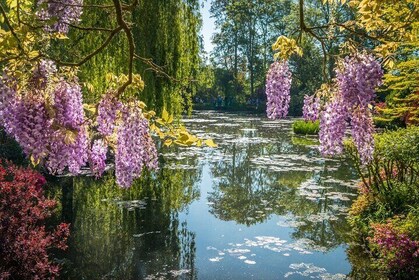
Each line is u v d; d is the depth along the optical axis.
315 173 14.78
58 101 2.78
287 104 3.91
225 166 16.22
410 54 9.66
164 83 8.90
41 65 2.77
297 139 23.45
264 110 46.31
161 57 8.80
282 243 8.59
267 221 9.99
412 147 8.62
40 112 2.70
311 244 8.51
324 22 38.00
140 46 8.21
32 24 2.56
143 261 7.68
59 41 6.36
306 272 7.25
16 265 5.58
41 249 5.81
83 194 11.78
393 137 9.20
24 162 12.85
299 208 10.91
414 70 10.27
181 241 8.67
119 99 3.21
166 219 10.05
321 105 3.46
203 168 15.89
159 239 8.75
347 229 9.25
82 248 8.20
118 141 3.36
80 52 6.90
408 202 8.56
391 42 2.95
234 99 50.78
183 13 9.62
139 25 8.26
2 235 5.52
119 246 8.34
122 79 3.30
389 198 8.85
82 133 3.00
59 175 13.50
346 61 3.14
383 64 3.16
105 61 7.67
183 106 9.48
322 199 11.61
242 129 28.30
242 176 14.62
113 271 7.22
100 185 12.72
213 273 7.21
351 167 15.70
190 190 12.79
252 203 11.48
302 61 40.34
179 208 10.97
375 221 8.47
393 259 6.53
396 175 9.48
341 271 7.25
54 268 6.26
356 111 3.31
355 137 3.35
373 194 9.20
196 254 8.02
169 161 17.14
